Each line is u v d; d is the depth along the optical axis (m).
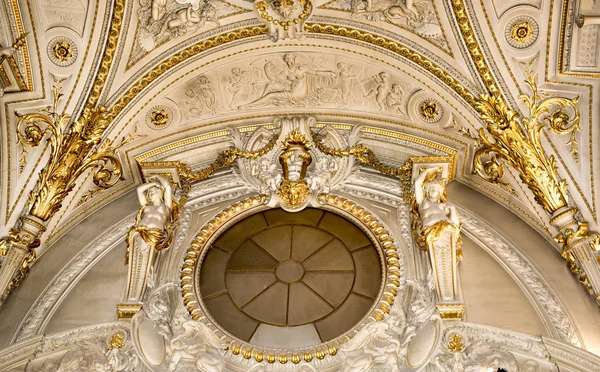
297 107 9.80
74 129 9.02
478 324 7.73
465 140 9.34
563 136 8.95
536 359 7.46
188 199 9.23
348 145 9.52
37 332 7.94
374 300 8.29
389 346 7.70
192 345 7.78
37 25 8.96
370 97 9.69
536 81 9.02
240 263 8.70
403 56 9.31
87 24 9.07
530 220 8.86
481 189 9.30
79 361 7.58
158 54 9.34
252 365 7.77
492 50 9.07
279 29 9.29
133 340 7.70
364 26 9.31
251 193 9.32
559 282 8.22
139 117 9.43
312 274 8.57
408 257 8.50
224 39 9.37
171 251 8.69
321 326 8.16
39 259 8.66
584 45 8.79
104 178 9.29
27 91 9.02
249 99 9.78
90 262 8.66
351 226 8.97
